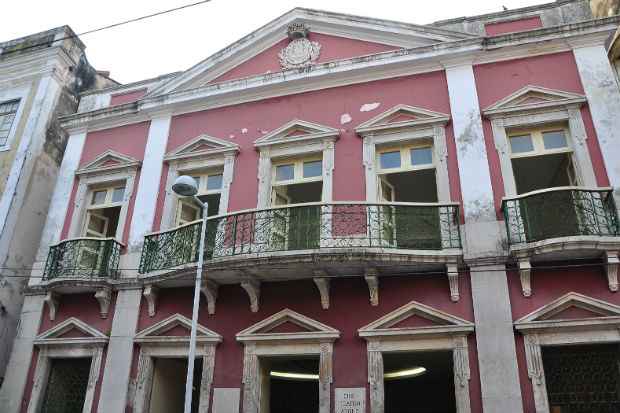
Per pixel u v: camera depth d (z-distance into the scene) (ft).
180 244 32.99
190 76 41.39
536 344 26.25
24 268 42.06
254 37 40.60
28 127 45.16
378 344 28.63
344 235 29.96
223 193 36.09
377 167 33.99
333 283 30.78
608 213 27.14
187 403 23.79
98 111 42.88
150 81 43.78
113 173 40.57
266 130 37.40
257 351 30.45
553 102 31.35
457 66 34.55
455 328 27.35
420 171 33.76
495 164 31.17
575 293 26.55
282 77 37.91
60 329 35.47
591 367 26.23
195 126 39.86
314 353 29.43
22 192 42.83
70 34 49.03
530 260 27.40
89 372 34.14
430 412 43.96
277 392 43.06
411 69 35.60
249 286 30.99
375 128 34.14
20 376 34.94
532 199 28.35
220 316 32.22
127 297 34.81
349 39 38.78
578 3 34.42
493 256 28.32
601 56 31.99
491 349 26.61
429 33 36.01
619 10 37.78
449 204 29.78
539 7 35.27
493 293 27.71
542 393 25.23
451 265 28.63
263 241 30.32
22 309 37.22
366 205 30.45
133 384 32.37
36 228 43.75
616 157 29.07
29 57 48.75
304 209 31.14
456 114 33.06
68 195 40.88
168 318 32.99
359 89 36.40
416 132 33.63
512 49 33.83
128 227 37.73
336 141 35.04
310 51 39.24
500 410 25.35
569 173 31.32
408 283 29.68
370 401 27.50
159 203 37.73
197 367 36.24
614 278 26.27
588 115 30.83
